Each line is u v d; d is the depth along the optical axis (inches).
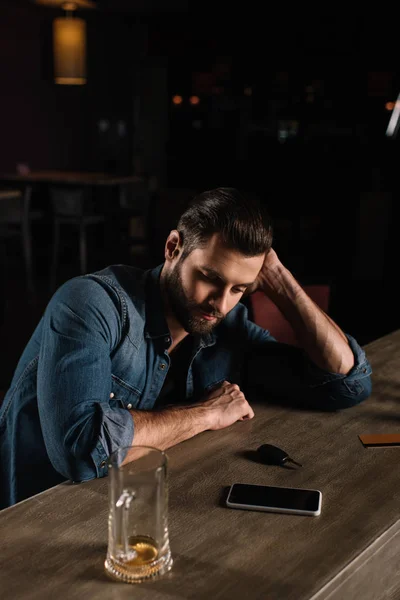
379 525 42.2
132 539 36.9
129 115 382.0
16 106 331.9
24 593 35.3
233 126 389.4
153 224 225.0
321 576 36.9
